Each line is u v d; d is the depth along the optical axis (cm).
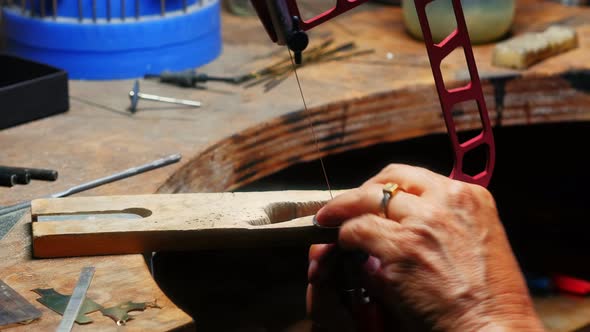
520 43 208
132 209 121
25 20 192
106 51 191
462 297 100
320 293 127
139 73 196
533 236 260
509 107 202
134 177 142
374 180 112
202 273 224
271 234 114
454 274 101
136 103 175
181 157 151
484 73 200
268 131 171
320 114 180
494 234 104
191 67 203
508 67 204
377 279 106
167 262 219
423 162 254
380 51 217
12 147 153
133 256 113
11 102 161
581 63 209
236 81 192
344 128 185
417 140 251
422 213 103
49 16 193
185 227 114
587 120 209
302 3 260
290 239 115
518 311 101
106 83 192
